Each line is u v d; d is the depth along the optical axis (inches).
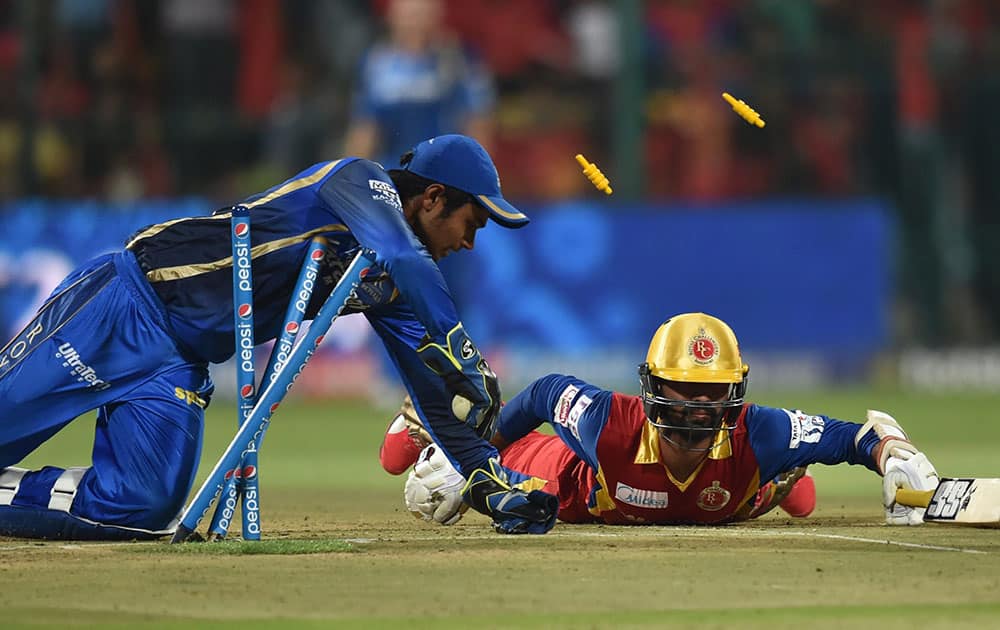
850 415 2303.2
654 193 3105.3
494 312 2687.0
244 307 824.9
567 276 2709.2
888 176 3105.3
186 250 862.5
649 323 2723.9
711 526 936.3
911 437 2010.3
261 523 999.0
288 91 3073.3
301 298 832.3
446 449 869.2
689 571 698.2
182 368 872.9
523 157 3164.4
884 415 935.0
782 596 626.2
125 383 866.8
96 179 3011.8
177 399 865.5
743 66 3110.2
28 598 619.2
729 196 3107.8
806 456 914.1
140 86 3093.0
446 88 2276.1
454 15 3164.4
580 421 914.1
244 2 3122.5
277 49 3120.1
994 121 3090.6
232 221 827.4
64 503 855.1
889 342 2923.2
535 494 850.8
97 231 2608.3
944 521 879.7
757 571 698.2
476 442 866.8
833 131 3107.8
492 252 2687.0
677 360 869.8
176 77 3115.2
